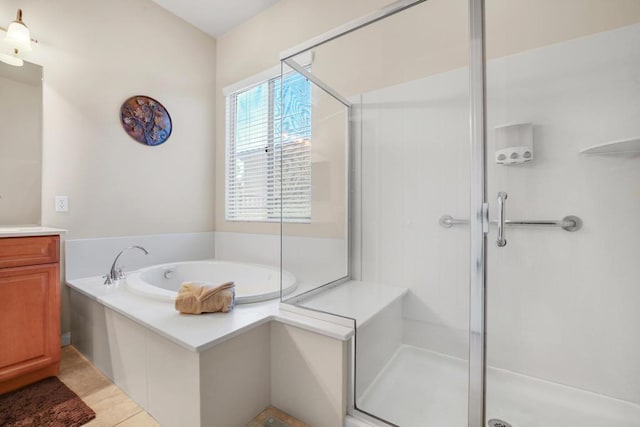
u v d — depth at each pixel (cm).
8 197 194
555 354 143
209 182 310
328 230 192
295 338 145
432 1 163
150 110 262
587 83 138
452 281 152
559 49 143
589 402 136
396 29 176
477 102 150
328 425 135
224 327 136
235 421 135
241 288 201
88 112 226
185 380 124
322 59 203
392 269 173
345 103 195
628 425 126
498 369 151
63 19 213
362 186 187
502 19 154
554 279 143
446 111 160
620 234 133
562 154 142
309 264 194
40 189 203
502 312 152
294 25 254
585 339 138
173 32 280
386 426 127
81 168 222
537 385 144
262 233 276
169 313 152
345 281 185
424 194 166
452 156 157
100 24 233
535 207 146
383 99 183
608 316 135
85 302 194
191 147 294
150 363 142
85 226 224
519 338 149
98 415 142
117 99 242
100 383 167
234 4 268
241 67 293
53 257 170
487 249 144
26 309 160
